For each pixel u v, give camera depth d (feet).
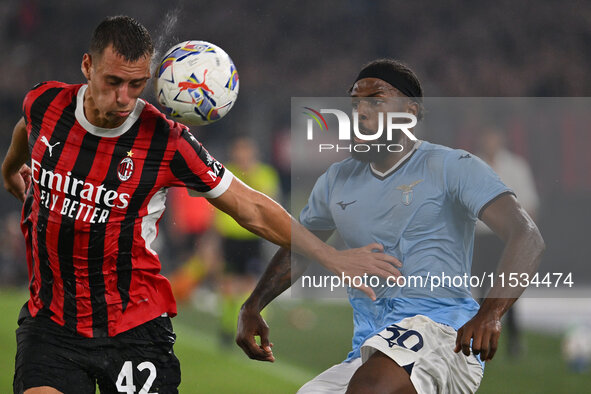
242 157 115.03
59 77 225.97
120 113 37.01
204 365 90.38
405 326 40.88
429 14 233.35
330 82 222.89
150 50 36.60
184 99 39.81
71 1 234.17
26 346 41.14
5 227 162.50
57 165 39.34
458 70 224.12
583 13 231.30
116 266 41.06
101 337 41.60
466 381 41.11
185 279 137.18
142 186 39.81
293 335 109.29
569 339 92.22
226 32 229.86
